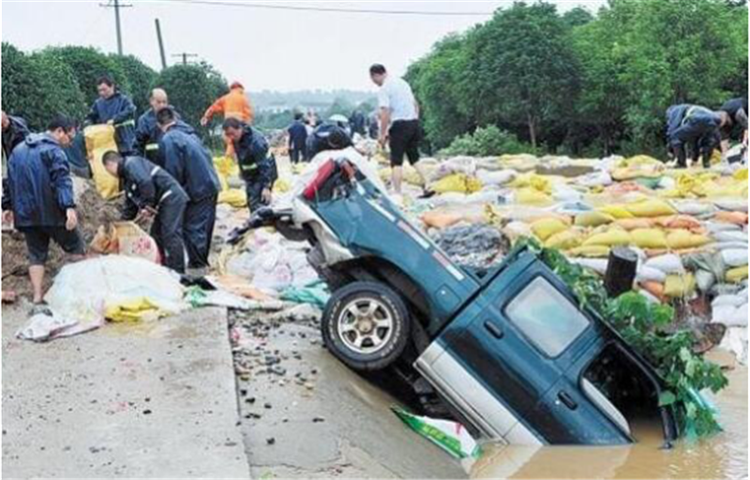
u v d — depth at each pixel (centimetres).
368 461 695
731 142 2295
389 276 890
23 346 868
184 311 973
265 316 991
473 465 775
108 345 870
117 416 709
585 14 4862
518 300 851
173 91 4441
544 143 4022
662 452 807
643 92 3559
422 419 806
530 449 814
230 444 665
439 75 4338
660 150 3572
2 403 730
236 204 1573
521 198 1462
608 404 834
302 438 701
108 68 3478
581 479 744
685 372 836
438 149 4453
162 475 614
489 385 832
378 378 888
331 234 902
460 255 1199
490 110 3944
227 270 1159
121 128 1362
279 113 6353
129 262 992
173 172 1127
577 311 850
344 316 870
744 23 3678
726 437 846
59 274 985
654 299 1121
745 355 1070
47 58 2791
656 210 1241
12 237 1060
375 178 948
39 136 985
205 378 786
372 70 1602
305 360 864
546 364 831
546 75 3778
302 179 956
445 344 839
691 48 3519
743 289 1153
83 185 1241
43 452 646
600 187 1608
